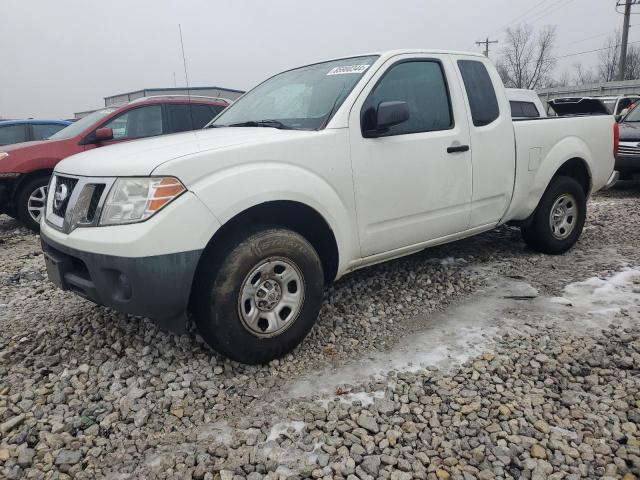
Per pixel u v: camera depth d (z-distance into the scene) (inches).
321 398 106.4
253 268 111.9
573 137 192.7
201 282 110.1
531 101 386.3
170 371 116.5
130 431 97.4
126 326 136.9
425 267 181.9
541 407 101.9
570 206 196.7
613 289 158.7
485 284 167.3
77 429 97.8
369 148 132.6
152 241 100.3
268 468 86.7
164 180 102.1
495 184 166.7
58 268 116.6
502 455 89.2
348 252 132.4
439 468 86.6
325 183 124.0
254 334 114.7
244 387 111.5
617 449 90.1
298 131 127.2
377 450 90.8
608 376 111.7
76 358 122.6
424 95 149.9
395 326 139.3
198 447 92.3
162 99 299.4
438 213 152.0
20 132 367.6
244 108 161.6
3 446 93.3
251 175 111.0
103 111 295.6
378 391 108.3
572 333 131.1
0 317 151.3
